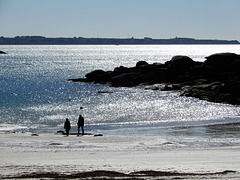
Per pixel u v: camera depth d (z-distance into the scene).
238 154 32.19
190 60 116.69
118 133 47.66
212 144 38.53
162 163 28.25
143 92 101.75
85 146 36.53
